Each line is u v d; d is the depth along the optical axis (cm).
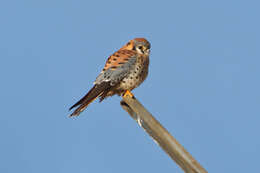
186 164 713
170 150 732
